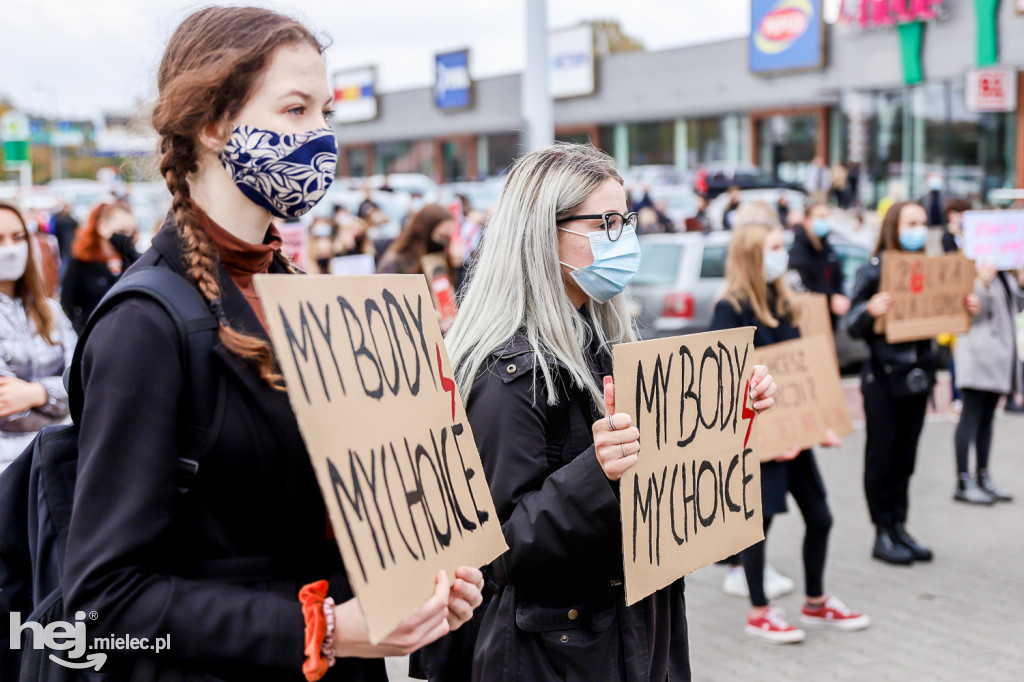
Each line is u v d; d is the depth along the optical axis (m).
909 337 4.92
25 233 3.26
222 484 1.40
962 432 6.23
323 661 1.36
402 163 43.00
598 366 2.12
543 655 1.93
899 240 5.05
